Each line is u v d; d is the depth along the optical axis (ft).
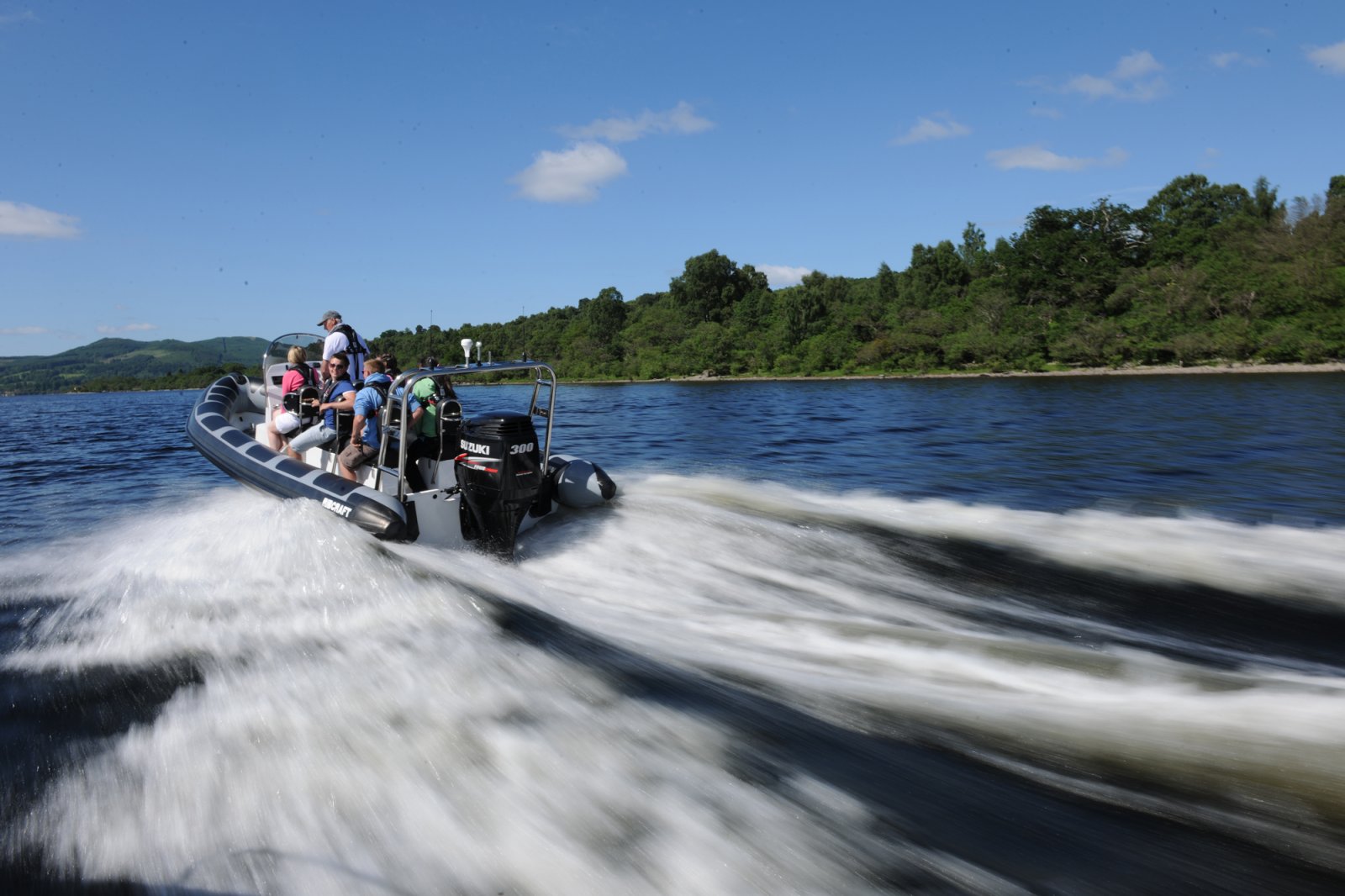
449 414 21.48
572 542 21.81
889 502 27.27
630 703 12.07
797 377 217.77
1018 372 191.11
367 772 10.35
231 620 15.15
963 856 8.73
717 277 321.32
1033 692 13.14
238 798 9.88
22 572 20.43
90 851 9.01
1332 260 191.83
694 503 24.85
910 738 11.28
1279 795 9.76
